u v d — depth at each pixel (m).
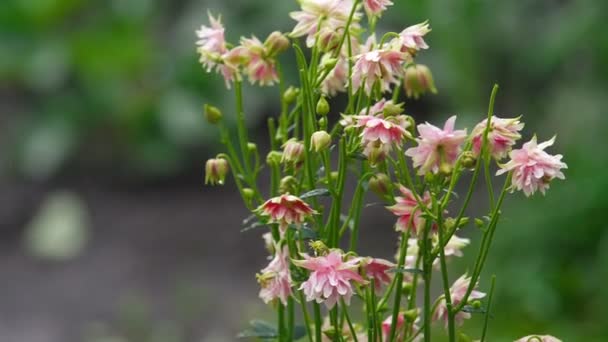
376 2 2.06
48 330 6.46
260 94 8.38
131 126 8.50
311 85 2.05
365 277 1.95
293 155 2.05
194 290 6.75
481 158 1.91
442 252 1.95
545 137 7.79
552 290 5.53
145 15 8.42
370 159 1.92
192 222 7.79
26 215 8.05
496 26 8.09
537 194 6.12
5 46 8.32
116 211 8.03
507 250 5.84
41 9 8.23
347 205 7.21
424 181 2.05
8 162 8.62
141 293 6.82
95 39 8.26
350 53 2.00
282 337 2.23
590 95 7.52
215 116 2.28
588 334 5.17
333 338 2.09
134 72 8.43
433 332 4.62
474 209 6.71
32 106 8.70
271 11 8.41
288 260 2.07
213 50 2.22
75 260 7.39
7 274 7.24
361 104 2.13
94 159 8.63
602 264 5.54
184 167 8.59
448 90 8.12
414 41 1.93
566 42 7.46
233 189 8.31
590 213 5.86
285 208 1.91
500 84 8.21
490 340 4.94
